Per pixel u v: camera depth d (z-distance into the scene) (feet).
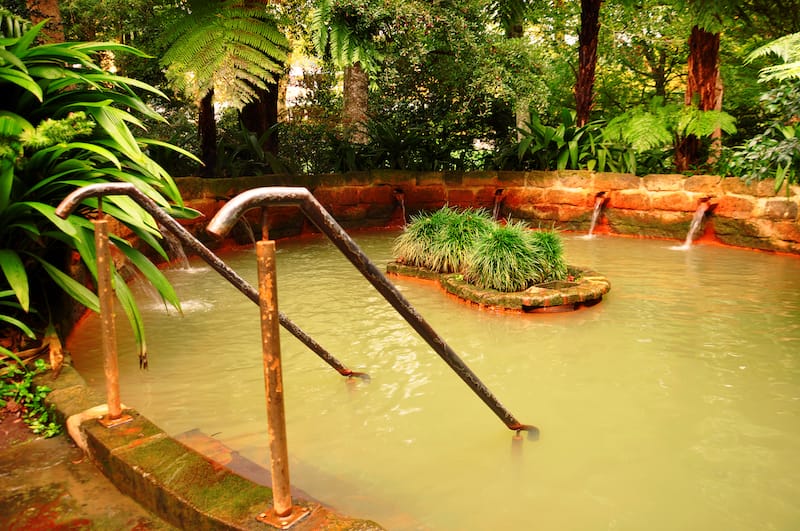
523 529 6.71
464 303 16.65
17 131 9.41
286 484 5.12
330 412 9.78
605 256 23.43
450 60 35.19
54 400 8.13
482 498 7.32
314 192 30.50
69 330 12.85
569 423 9.39
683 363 11.91
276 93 32.50
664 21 42.39
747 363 11.85
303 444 8.68
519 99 32.76
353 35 24.38
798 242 22.94
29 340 10.30
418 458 8.30
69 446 7.33
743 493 7.44
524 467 8.07
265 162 30.73
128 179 10.69
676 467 8.07
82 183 10.18
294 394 10.49
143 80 34.45
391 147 34.81
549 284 16.99
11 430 7.76
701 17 25.09
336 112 45.80
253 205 4.49
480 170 35.86
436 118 39.34
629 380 11.10
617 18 42.24
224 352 12.39
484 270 16.94
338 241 5.25
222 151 28.86
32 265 11.25
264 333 4.79
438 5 28.78
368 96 42.01
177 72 16.93
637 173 31.60
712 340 13.25
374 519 6.76
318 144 36.83
